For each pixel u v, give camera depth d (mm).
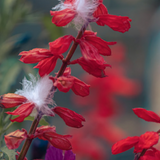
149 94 2664
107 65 563
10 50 1303
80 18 563
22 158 579
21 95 576
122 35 2922
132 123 2730
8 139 574
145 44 2836
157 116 577
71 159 605
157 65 2660
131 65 2871
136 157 578
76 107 2529
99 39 568
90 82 1746
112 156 2049
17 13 1405
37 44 1457
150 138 572
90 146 1454
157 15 2719
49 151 604
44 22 1497
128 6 2912
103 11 568
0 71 1168
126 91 1754
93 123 1599
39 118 578
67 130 2125
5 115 671
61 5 565
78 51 2479
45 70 579
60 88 544
